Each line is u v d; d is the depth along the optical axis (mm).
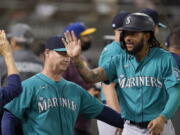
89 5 40938
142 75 16906
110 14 40094
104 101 20312
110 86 19125
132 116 17078
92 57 33562
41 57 27031
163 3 34781
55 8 40906
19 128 16859
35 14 40656
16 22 35344
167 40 20656
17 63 23891
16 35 24359
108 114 17766
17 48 24328
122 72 17141
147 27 16516
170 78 16641
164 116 16266
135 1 37188
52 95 16688
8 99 16031
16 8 40688
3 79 23047
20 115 16422
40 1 41031
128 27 16453
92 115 17750
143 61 16953
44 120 16500
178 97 16531
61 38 16594
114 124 17859
